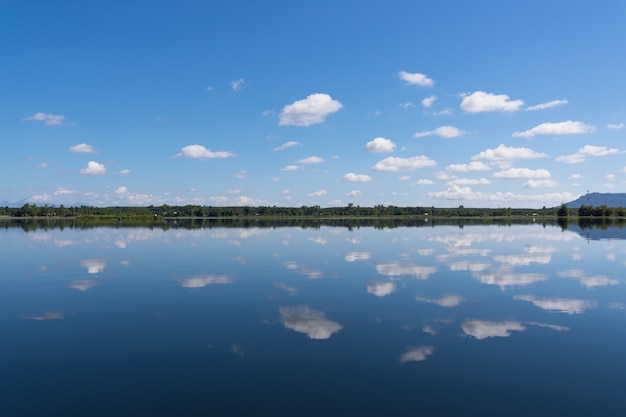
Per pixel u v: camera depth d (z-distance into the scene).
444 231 76.06
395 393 10.56
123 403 10.09
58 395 10.50
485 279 25.47
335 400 10.22
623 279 25.41
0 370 12.03
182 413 9.63
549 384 11.06
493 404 10.04
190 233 71.06
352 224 115.75
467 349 13.49
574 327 15.77
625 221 136.12
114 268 30.55
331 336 14.79
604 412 9.69
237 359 12.74
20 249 44.44
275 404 10.03
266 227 95.44
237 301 20.05
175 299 20.56
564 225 106.31
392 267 30.31
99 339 14.64
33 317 17.47
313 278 26.03
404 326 15.92
